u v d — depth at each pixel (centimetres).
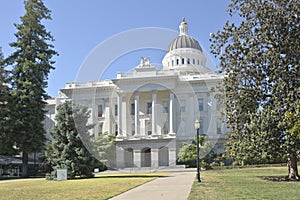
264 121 1675
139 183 1711
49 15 3938
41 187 1731
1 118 3544
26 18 3791
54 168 2489
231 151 1927
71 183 1930
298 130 1384
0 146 3500
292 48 1673
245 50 1778
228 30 1844
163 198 1110
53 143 2536
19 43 3741
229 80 1869
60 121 2525
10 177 3331
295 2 1684
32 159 4412
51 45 3950
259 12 1745
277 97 1681
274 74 1703
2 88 3584
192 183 1672
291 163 1873
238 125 1873
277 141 1653
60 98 3628
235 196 1130
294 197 1086
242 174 2427
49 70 3862
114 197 1170
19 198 1235
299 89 1574
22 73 3697
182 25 4319
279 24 1702
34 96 3653
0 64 3675
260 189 1355
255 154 1767
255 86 1811
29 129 3566
